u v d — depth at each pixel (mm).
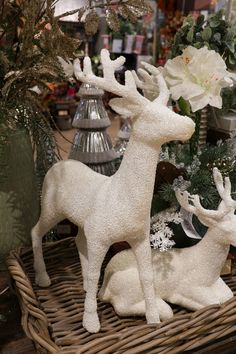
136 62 2547
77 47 570
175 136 501
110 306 664
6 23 638
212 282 634
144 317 636
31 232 701
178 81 643
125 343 526
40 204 739
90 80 515
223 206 590
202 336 573
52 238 875
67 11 638
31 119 680
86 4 671
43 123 696
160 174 676
